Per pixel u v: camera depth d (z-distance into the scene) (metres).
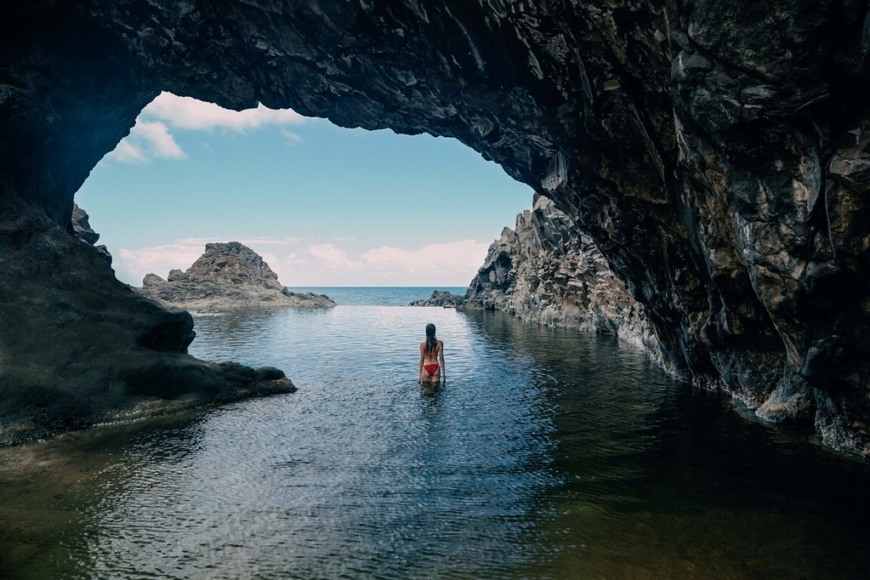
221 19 10.66
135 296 11.23
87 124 12.59
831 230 5.69
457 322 35.09
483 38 9.54
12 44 9.93
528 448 7.68
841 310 6.20
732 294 8.65
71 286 10.40
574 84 9.37
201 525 5.14
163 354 10.58
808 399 8.65
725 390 11.52
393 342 22.27
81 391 9.09
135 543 4.75
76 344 9.55
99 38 11.27
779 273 6.48
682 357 13.06
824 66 5.25
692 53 6.08
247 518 5.32
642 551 4.56
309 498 5.84
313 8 10.00
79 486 6.19
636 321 20.89
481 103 11.27
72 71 11.17
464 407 10.34
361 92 12.38
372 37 10.39
